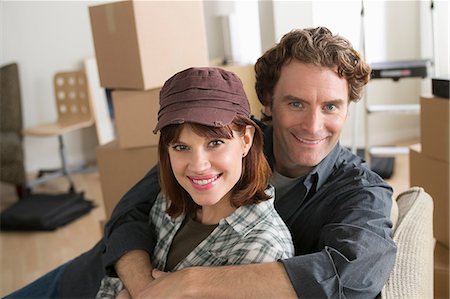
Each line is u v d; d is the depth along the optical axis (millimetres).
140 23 1774
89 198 3682
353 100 1224
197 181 982
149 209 1370
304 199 1241
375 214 1096
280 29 3090
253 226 1037
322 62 1122
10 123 3885
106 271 1250
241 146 1020
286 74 1164
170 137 978
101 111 4336
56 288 1479
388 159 3727
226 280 969
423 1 4016
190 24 1911
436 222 2008
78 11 4391
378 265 1020
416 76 3172
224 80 998
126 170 1975
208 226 1092
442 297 1822
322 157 1210
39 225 3145
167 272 1117
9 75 3891
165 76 1868
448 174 1913
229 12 4031
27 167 4414
